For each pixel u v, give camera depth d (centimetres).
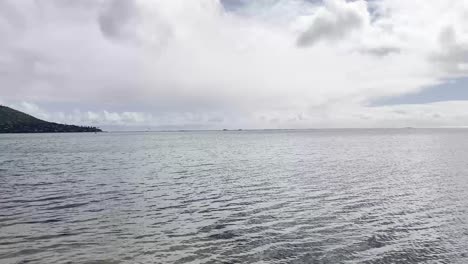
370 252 1845
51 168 5578
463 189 3600
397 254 1823
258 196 3241
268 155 8362
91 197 3195
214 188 3672
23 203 2927
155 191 3506
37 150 10450
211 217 2495
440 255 1819
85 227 2233
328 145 13138
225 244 1934
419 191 3491
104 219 2428
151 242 1955
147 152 9731
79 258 1711
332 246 1922
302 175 4659
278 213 2612
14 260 1670
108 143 15938
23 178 4400
